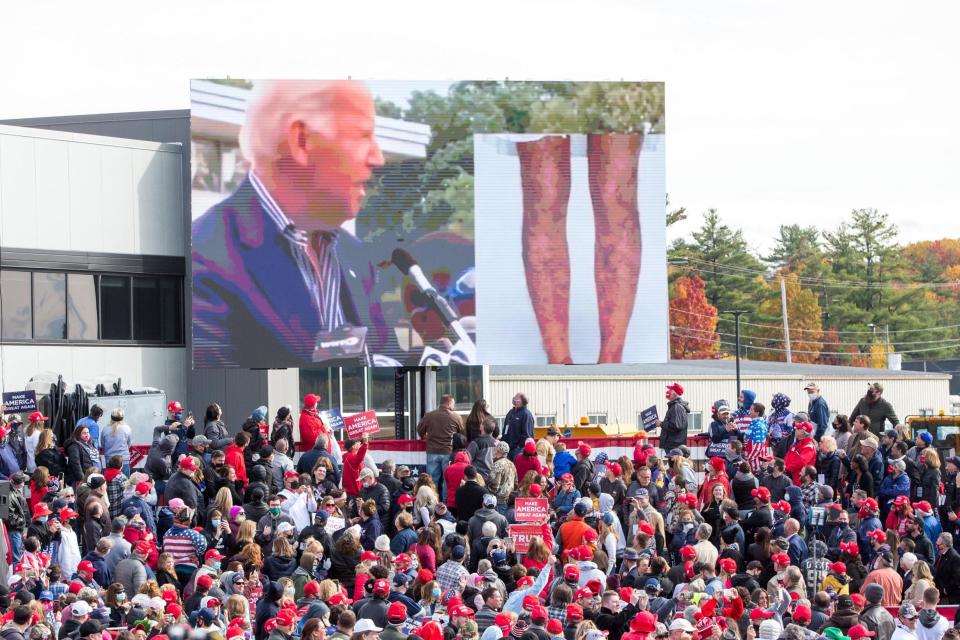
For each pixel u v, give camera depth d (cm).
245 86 5269
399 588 3088
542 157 5428
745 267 17975
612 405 8431
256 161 5269
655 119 5488
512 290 5406
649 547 3397
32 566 3141
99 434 4144
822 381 9388
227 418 5634
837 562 3541
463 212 5388
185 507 3375
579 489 4100
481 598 3003
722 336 17525
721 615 2975
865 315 17912
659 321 5481
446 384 6425
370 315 5334
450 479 4053
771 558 3550
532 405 8131
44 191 5203
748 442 4394
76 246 5281
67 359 5241
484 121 5397
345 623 2606
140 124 5738
